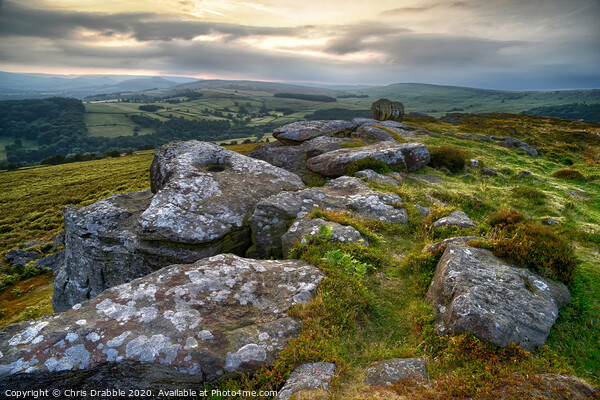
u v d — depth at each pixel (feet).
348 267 25.66
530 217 44.21
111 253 37.68
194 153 51.11
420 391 15.17
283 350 18.26
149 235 34.73
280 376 16.96
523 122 206.90
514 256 24.36
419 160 64.03
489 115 258.78
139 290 22.30
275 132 79.71
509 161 88.02
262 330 19.70
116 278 38.34
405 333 21.29
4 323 67.51
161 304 21.02
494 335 17.83
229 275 24.56
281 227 36.65
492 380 15.46
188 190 40.45
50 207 172.04
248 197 41.93
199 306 21.17
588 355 18.22
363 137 83.61
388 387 15.53
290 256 29.81
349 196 42.63
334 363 17.63
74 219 41.39
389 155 59.16
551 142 136.46
